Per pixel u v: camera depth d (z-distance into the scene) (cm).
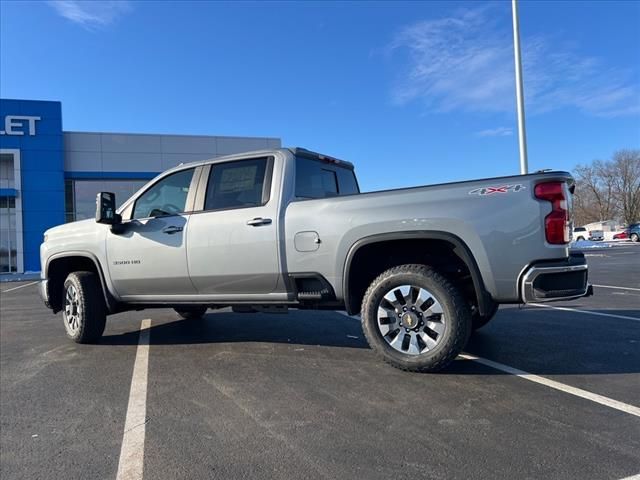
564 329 630
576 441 305
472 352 516
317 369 468
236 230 495
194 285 526
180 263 525
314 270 462
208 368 482
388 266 473
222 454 300
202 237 511
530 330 626
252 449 305
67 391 426
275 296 489
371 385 416
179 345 583
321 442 312
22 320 839
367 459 289
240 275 495
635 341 559
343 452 298
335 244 450
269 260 479
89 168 2911
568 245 400
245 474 276
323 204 462
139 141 2973
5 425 354
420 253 464
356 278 463
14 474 284
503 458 285
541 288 391
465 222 407
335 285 455
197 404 385
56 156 2844
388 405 370
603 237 5531
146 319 771
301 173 516
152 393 413
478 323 576
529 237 394
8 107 2783
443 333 418
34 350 582
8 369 500
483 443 304
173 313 831
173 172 559
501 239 400
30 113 2812
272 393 404
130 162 2961
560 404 365
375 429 329
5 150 2772
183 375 461
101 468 289
